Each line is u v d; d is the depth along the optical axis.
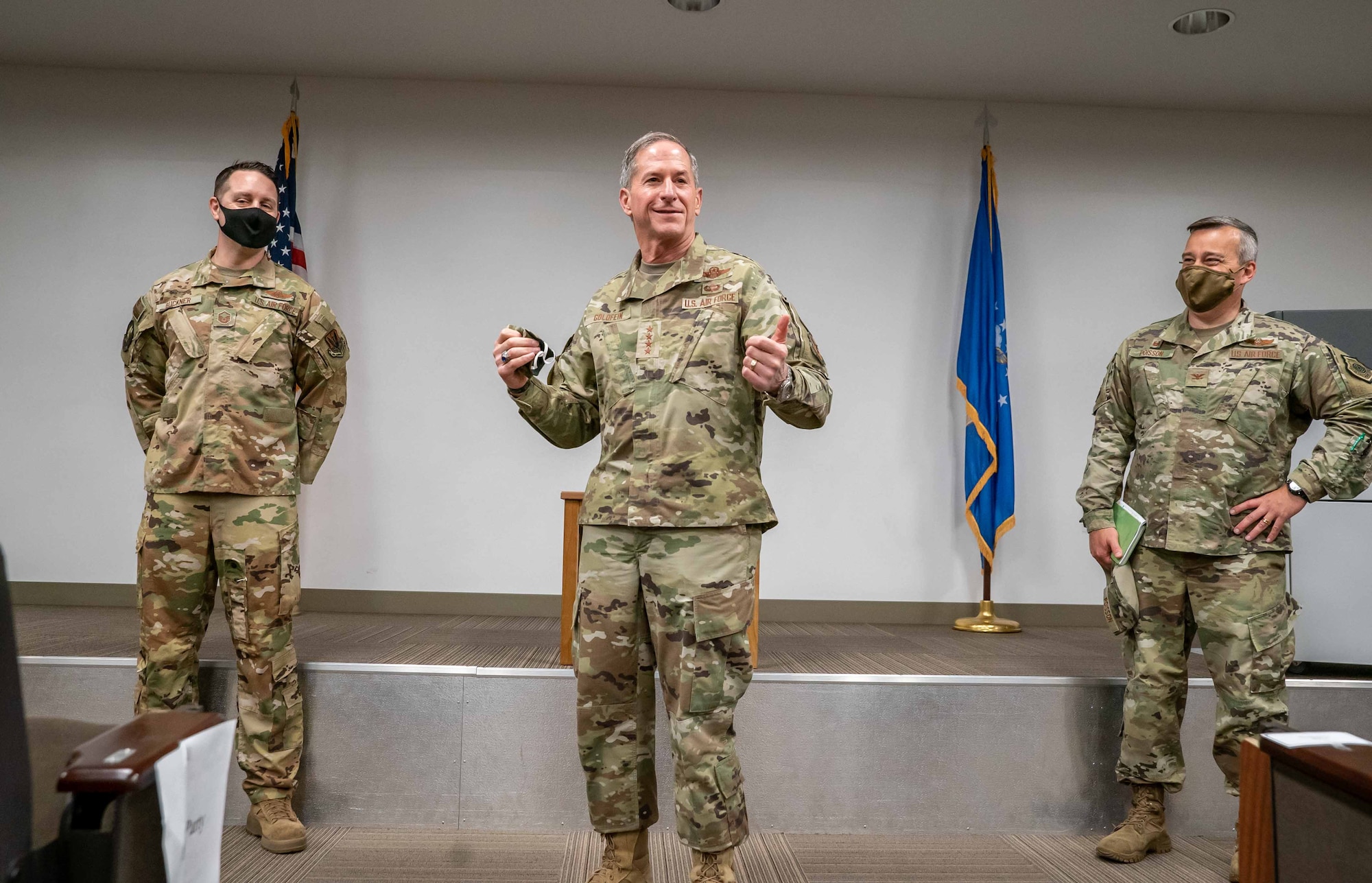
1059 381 4.70
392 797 2.54
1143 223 4.75
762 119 4.66
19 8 3.98
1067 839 2.55
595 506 1.84
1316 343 2.25
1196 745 2.65
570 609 2.74
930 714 2.60
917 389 4.65
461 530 4.52
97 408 4.49
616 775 1.85
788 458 4.62
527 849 2.38
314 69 4.50
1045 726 2.62
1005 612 4.62
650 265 1.94
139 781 1.01
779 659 3.06
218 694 2.55
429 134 4.59
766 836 2.52
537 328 4.58
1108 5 3.81
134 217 4.53
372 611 4.48
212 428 2.26
